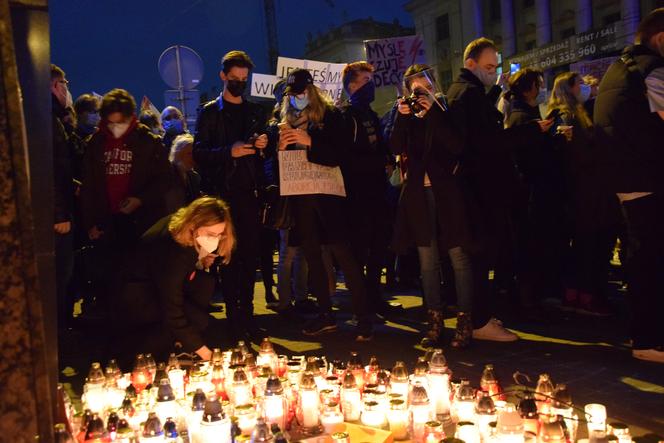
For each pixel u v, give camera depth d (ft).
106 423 10.94
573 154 18.71
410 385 11.72
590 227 18.43
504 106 22.45
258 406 10.89
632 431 10.93
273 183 19.60
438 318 17.20
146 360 13.10
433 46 130.52
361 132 19.56
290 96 17.95
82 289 21.59
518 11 114.21
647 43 15.07
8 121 6.79
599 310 20.20
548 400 10.19
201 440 9.52
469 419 10.67
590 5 98.89
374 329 19.54
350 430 10.38
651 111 14.40
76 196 19.67
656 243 14.89
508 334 17.42
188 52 35.76
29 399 6.97
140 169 17.63
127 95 17.67
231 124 18.47
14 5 8.91
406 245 17.39
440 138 15.97
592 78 24.13
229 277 18.02
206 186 18.85
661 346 15.11
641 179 14.57
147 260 15.15
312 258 18.40
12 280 6.86
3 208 6.81
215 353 13.82
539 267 20.02
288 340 18.66
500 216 17.06
